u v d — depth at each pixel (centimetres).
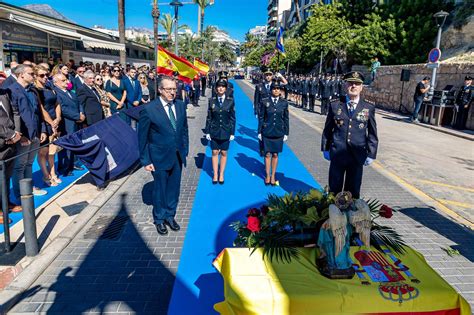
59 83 694
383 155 1005
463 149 1122
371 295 245
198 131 1277
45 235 470
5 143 471
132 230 502
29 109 536
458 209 620
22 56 1655
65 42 2066
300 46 3688
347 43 2630
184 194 646
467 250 471
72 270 400
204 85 2734
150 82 1334
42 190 632
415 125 1599
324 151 527
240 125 1421
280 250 285
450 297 249
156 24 1168
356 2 3198
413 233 518
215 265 298
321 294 243
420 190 718
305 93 2052
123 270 403
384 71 2230
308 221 297
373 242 305
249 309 239
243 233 327
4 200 414
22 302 346
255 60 7475
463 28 2011
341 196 284
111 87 941
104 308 340
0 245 439
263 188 688
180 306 345
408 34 2241
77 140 609
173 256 435
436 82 1773
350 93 488
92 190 643
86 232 492
